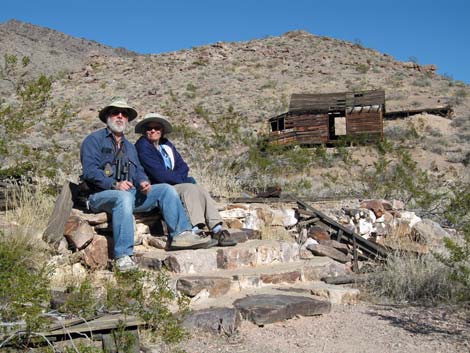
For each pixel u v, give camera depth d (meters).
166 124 7.24
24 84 8.45
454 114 45.84
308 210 9.52
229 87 58.53
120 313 4.48
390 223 10.41
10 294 3.95
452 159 30.22
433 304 6.69
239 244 7.47
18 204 7.36
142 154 7.04
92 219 6.50
